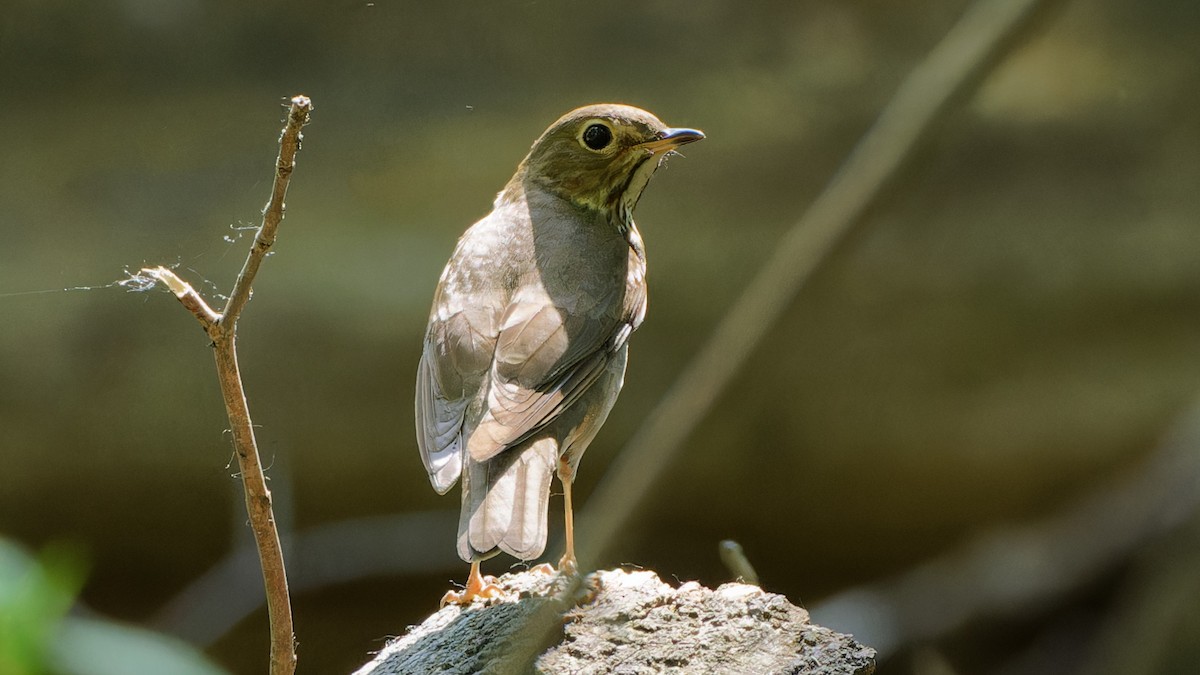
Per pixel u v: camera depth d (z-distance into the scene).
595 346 7.53
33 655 6.43
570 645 6.00
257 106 16.91
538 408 6.97
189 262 14.35
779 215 15.95
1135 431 14.34
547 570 7.59
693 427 5.41
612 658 5.91
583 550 4.98
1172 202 16.34
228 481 13.94
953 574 14.11
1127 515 13.64
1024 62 19.48
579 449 7.80
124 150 16.34
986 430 14.32
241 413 4.74
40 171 16.02
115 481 13.95
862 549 14.59
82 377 13.94
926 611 13.83
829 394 14.16
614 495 5.14
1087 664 13.76
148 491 13.98
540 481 6.65
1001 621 14.08
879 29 20.56
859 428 14.18
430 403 7.13
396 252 15.19
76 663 6.66
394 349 14.19
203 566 14.24
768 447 14.07
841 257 6.07
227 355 4.67
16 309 14.13
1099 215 16.06
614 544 5.05
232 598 13.67
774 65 19.70
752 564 14.55
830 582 14.73
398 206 16.12
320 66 17.69
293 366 14.05
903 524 14.45
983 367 14.45
